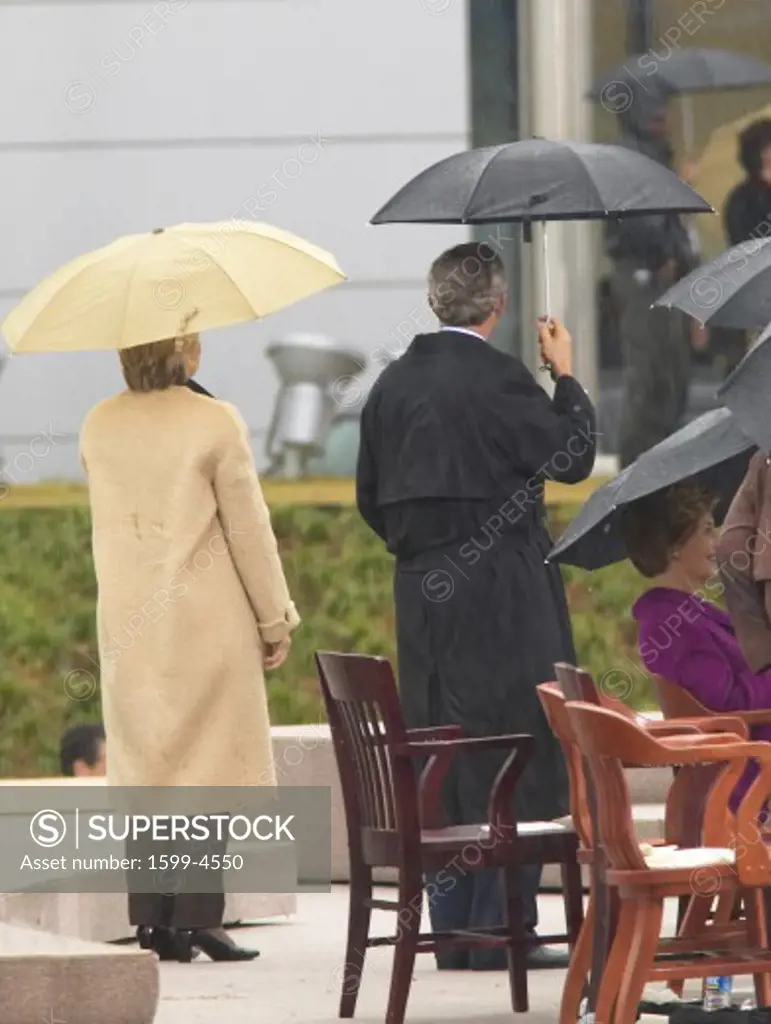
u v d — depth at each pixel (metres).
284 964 29.91
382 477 28.88
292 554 44.50
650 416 47.03
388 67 57.25
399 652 28.78
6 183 59.16
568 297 50.31
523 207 29.52
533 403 28.30
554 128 54.91
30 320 29.28
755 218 46.28
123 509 28.66
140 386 28.98
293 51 57.91
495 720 28.19
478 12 56.53
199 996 27.58
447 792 28.30
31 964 23.78
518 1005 26.44
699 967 22.25
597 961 22.58
